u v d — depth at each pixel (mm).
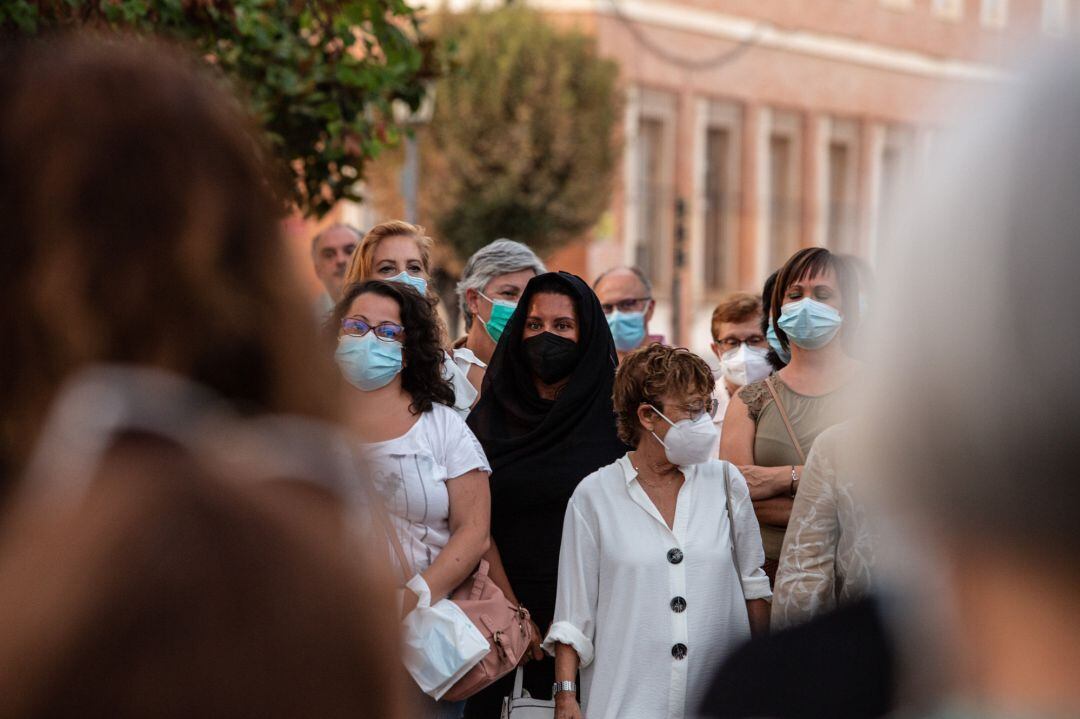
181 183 3289
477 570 12414
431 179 76062
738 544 12164
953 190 2621
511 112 75812
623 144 79688
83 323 3213
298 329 3410
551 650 12086
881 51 108312
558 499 13336
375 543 3512
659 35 95625
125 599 2916
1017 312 2516
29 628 2902
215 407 3283
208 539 3000
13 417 3242
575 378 13711
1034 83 2561
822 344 14258
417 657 11352
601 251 93125
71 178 3242
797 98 104125
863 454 2852
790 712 3416
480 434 13906
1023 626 2648
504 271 16891
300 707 2994
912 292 2672
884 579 3166
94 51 3414
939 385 2617
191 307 3271
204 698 2904
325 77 21125
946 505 2652
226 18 19500
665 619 11688
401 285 12820
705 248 101438
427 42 22547
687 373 11922
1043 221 2498
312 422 3410
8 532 3092
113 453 3107
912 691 2932
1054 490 2531
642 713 11555
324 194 25906
